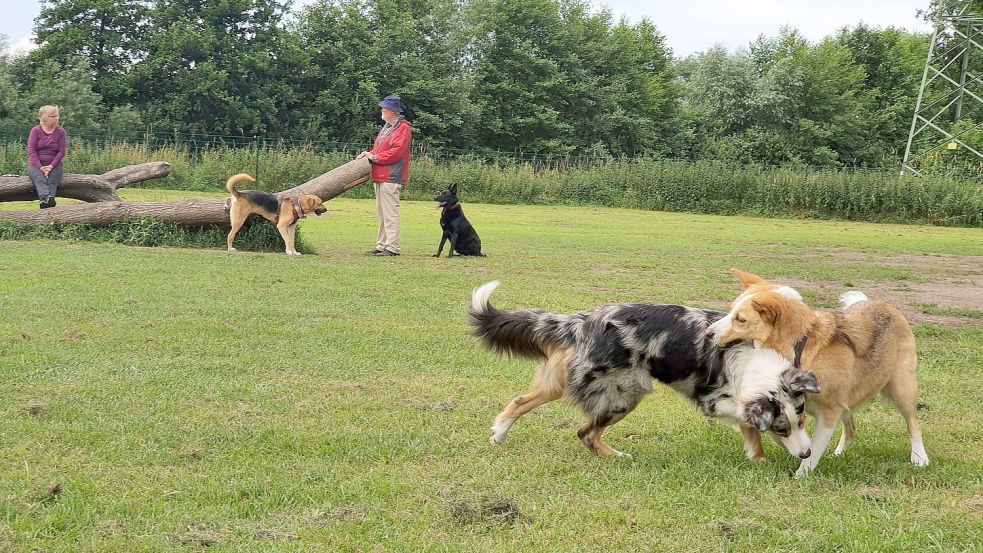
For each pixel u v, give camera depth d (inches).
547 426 207.6
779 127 1973.4
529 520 145.1
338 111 1585.9
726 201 1163.3
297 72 1596.9
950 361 290.4
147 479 155.6
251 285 378.6
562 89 1808.6
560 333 191.0
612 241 682.8
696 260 557.9
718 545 137.9
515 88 1753.2
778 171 1184.2
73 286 351.3
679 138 1968.5
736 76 1983.3
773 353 177.6
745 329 177.5
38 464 161.0
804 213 1135.0
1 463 160.2
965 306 411.2
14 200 556.1
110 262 421.7
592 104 1833.2
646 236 741.3
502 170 1239.5
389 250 539.2
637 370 186.9
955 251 692.1
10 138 1154.7
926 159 1379.2
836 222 1079.6
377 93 1608.0
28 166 534.6
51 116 534.3
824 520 149.9
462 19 1818.4
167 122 1441.9
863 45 2193.7
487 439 193.2
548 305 362.0
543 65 1781.5
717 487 168.1
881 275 510.0
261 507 145.3
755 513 153.0
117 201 534.3
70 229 510.3
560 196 1216.2
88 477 154.3
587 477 170.4
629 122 1850.4
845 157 2001.7
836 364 178.7
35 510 137.9
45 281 358.6
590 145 1834.4
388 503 149.6
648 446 198.2
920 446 190.2
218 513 140.4
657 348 185.5
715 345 181.6
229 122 1499.8
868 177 1131.3
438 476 165.6
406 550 130.2
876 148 2014.0
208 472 161.3
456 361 264.4
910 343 194.1
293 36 1566.2
